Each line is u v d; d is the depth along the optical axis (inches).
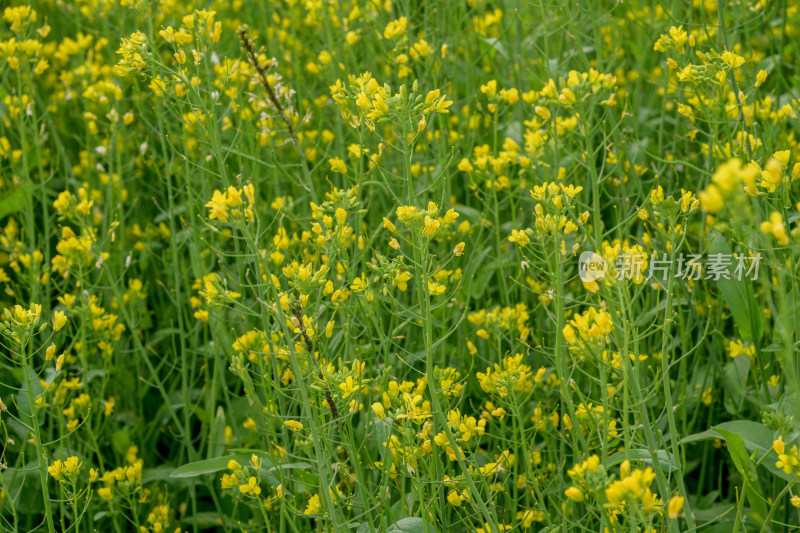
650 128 149.0
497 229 118.3
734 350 104.9
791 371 63.0
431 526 79.7
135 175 163.2
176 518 130.6
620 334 76.2
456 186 151.0
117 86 143.9
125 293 134.9
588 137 87.1
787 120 128.3
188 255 157.5
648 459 79.1
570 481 108.3
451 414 79.4
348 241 100.3
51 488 125.0
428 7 139.2
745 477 82.2
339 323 121.3
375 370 112.4
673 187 134.0
